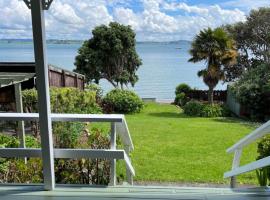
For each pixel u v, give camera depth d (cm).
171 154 885
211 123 1412
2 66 800
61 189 342
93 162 481
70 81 1212
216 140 1064
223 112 1659
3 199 319
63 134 593
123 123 347
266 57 2594
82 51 2306
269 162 285
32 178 457
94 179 479
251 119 1562
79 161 479
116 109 1741
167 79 4156
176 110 1873
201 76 1747
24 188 344
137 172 727
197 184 657
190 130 1227
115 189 345
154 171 736
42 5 293
